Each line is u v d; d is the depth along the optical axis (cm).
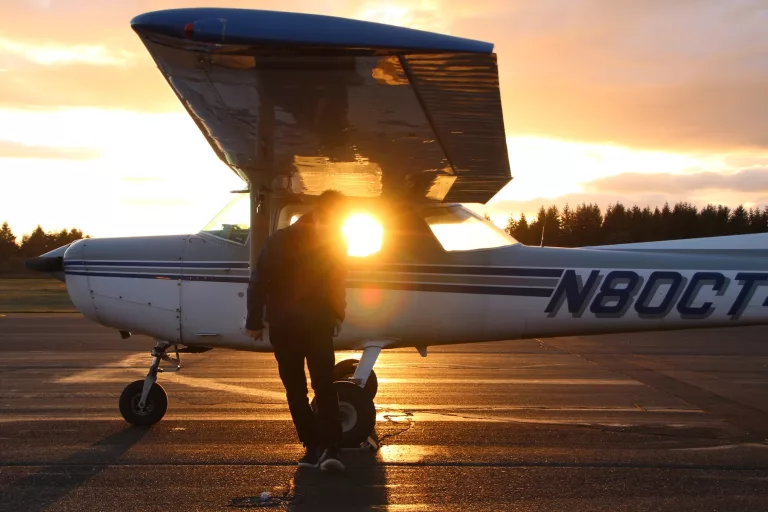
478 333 527
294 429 508
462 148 439
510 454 449
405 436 495
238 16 315
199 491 372
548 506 354
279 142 443
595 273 530
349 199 527
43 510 342
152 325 522
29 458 431
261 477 397
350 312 515
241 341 517
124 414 514
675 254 548
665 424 540
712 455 450
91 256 527
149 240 531
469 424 534
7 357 923
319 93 368
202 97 381
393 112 386
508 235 543
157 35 315
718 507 355
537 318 527
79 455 438
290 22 313
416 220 523
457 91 350
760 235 571
